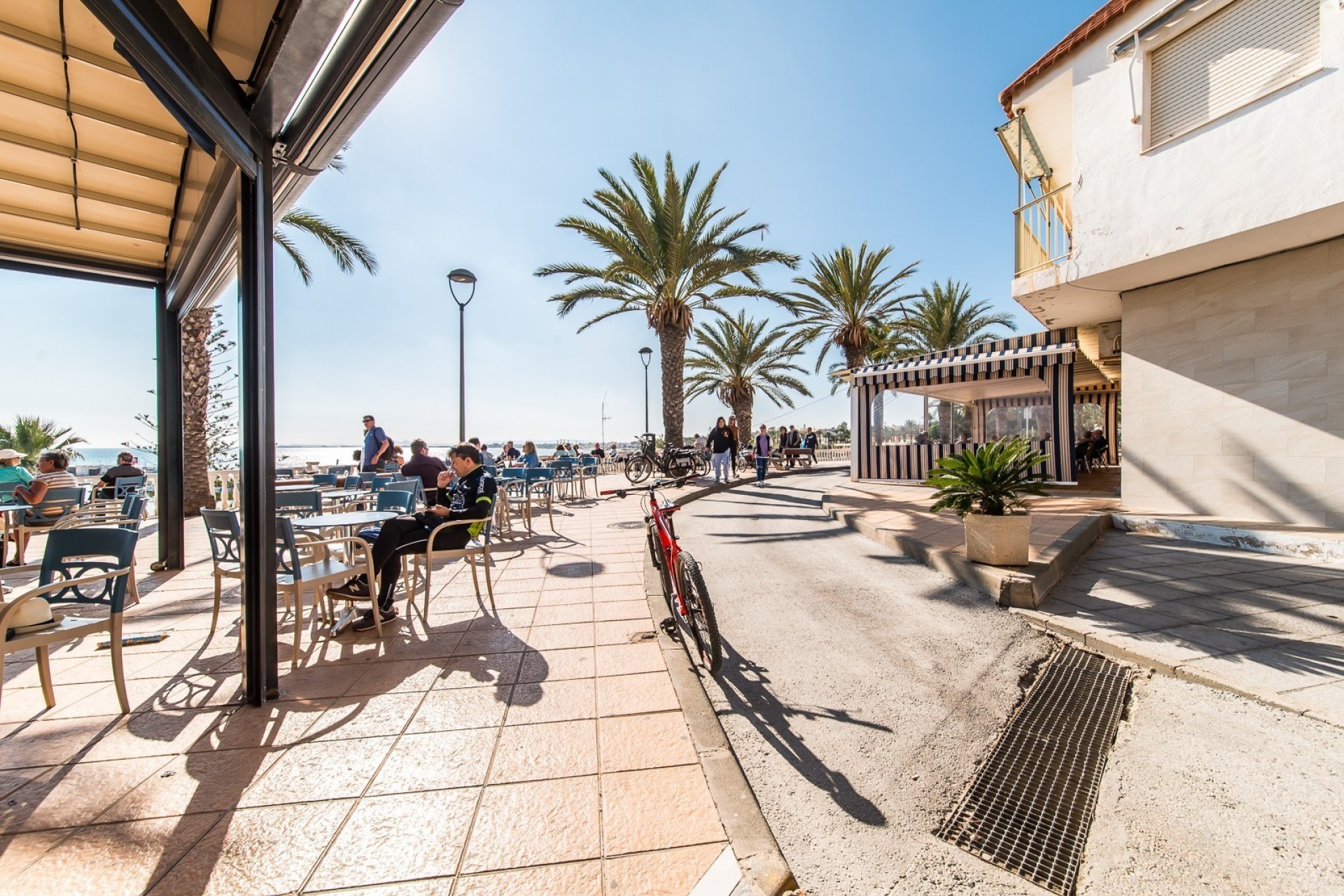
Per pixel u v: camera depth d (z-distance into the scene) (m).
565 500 13.31
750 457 23.22
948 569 5.78
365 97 2.84
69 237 5.01
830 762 2.54
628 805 2.17
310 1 2.33
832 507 10.24
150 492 11.93
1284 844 1.96
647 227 15.27
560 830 2.03
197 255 4.75
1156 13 7.06
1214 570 5.71
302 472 15.45
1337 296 6.60
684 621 4.40
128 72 3.03
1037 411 18.17
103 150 3.76
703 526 9.52
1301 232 6.45
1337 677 3.20
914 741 2.72
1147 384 8.33
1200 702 3.04
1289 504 6.97
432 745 2.60
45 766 2.44
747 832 2.00
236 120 2.79
